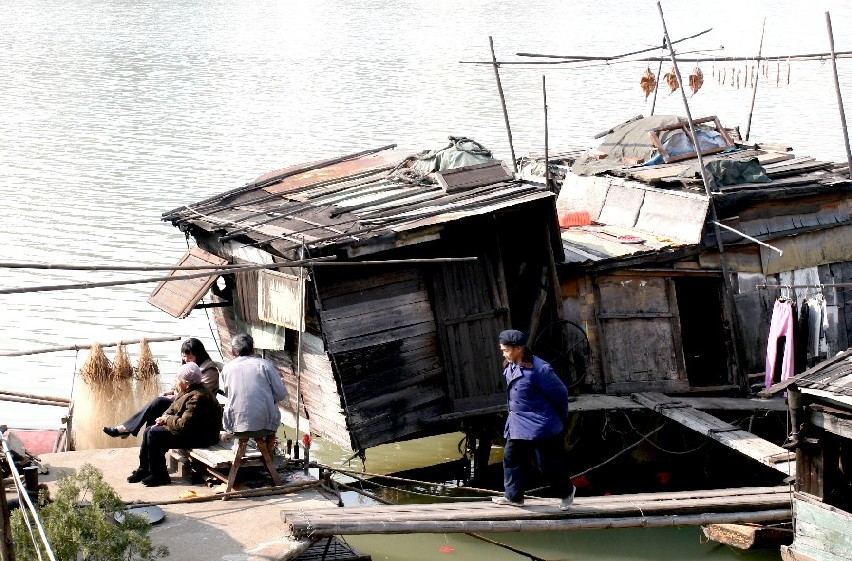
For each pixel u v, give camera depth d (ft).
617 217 83.10
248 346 53.83
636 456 72.59
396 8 370.53
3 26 320.70
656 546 63.41
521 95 202.90
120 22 335.06
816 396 51.34
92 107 199.21
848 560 50.39
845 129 82.33
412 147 161.99
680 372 75.51
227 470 53.98
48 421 82.74
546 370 49.26
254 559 45.80
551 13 337.52
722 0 344.90
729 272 76.95
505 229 72.84
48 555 35.99
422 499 71.36
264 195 78.33
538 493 69.26
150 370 66.64
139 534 42.22
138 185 144.05
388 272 67.00
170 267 41.11
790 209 79.92
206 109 196.95
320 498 53.31
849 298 81.15
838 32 250.78
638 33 276.82
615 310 74.69
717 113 177.58
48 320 101.91
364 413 65.82
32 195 139.03
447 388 68.54
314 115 189.47
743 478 71.82
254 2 398.21
